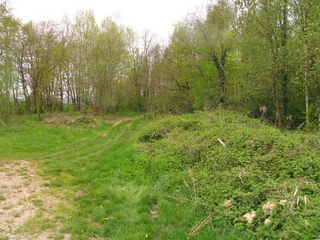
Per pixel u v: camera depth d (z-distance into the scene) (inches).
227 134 347.6
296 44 567.8
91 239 187.2
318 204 179.8
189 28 891.4
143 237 183.2
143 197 247.8
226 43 815.7
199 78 915.4
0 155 431.2
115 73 1157.1
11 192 276.1
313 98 597.0
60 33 1035.3
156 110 1021.8
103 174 327.0
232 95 802.2
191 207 219.1
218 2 831.1
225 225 187.9
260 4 635.5
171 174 287.0
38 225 205.9
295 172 231.5
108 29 1182.3
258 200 201.2
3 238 185.3
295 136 337.7
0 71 723.4
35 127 689.0
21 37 1000.2
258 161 260.1
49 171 354.6
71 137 607.8
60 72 1151.6
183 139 386.0
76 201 256.5
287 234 159.6
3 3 912.9
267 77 632.4
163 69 1043.9
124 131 746.8
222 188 225.9
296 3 602.5
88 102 1098.1
